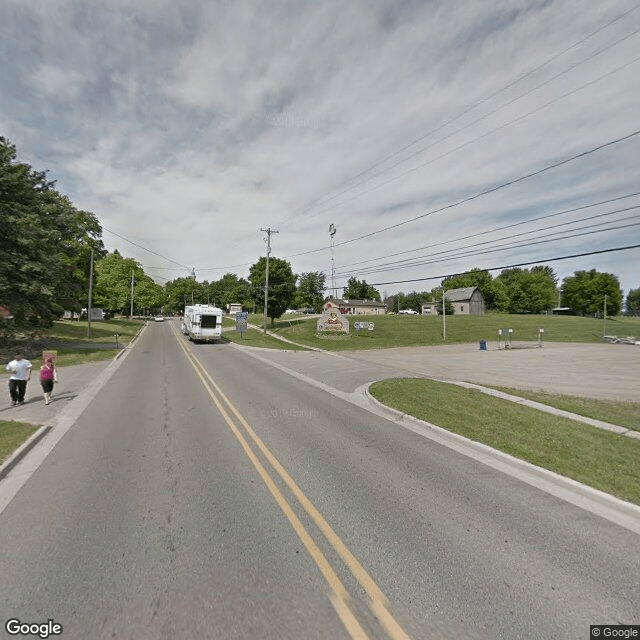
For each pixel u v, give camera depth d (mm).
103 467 6461
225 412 10398
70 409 10531
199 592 3477
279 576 3725
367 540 4391
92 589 3494
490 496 5621
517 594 3531
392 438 8445
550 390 14969
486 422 9539
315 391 14000
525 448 7566
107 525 4617
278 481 6000
